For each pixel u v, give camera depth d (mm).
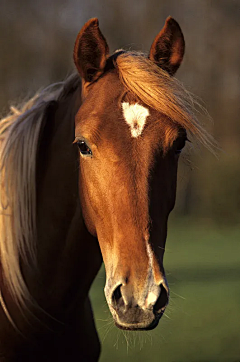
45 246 4875
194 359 9688
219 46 37188
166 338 10977
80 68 4672
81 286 5012
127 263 4027
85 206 4578
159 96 4293
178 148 4496
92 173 4316
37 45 36188
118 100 4332
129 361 9562
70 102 4965
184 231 26547
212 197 30375
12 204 4828
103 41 4625
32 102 5254
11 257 4793
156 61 4762
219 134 34938
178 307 13398
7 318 4848
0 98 33750
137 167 4156
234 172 30688
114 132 4219
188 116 4402
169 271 17562
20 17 36594
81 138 4324
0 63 35188
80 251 4895
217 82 36781
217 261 19359
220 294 14703
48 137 4988
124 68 4473
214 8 37531
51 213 4867
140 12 35781
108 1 35312
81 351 5148
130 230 4094
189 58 36812
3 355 4855
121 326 3924
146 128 4242
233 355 9883
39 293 4848
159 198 4219
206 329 11594
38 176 4926
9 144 4918
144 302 3895
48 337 4887
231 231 26844
